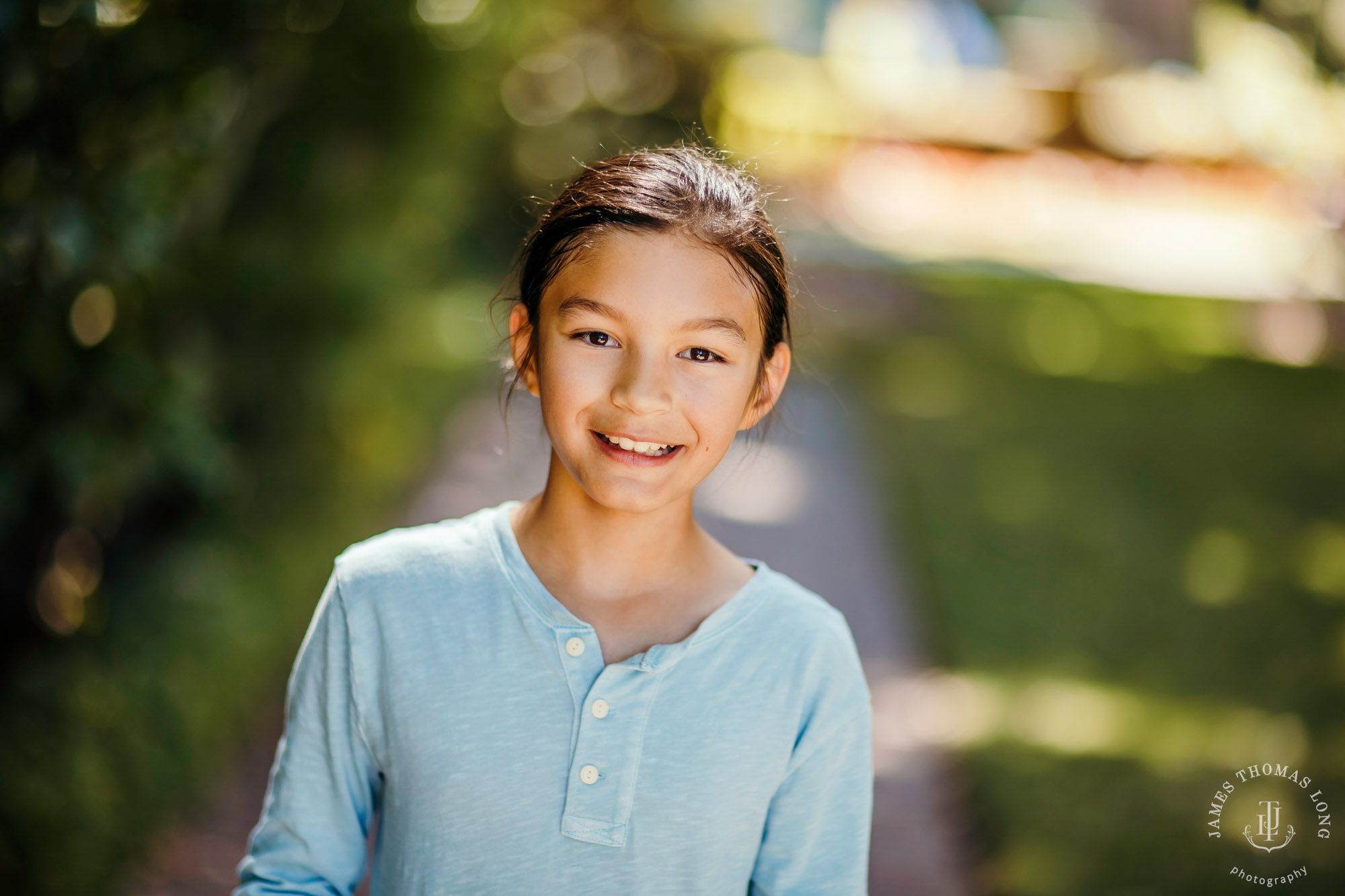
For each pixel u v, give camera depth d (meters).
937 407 8.57
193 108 3.31
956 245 17.95
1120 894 2.88
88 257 2.79
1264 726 3.84
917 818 3.21
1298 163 13.45
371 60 4.98
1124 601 4.95
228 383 4.54
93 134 2.86
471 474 5.78
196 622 3.48
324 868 1.27
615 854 1.17
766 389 1.32
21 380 2.82
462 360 7.75
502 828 1.17
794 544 5.42
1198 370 10.78
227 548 4.04
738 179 1.26
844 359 9.87
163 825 2.80
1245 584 5.30
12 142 2.68
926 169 22.81
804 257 13.64
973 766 3.44
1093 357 11.05
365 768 1.26
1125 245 19.23
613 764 1.17
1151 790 3.36
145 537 3.96
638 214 1.16
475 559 1.25
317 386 4.91
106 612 3.35
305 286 4.86
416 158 5.91
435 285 8.54
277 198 4.71
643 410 1.15
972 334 11.60
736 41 17.06
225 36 3.36
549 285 1.19
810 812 1.26
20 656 3.04
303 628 3.87
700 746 1.19
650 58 13.94
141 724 2.96
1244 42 13.80
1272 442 8.28
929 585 4.91
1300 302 13.02
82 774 2.67
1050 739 3.62
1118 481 6.96
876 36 26.30
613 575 1.24
